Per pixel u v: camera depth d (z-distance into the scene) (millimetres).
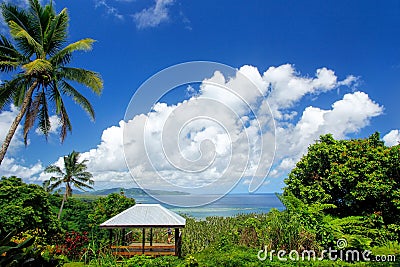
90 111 17328
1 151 14328
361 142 13219
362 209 12477
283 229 10250
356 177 12266
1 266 5383
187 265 8672
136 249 13586
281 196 11555
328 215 11859
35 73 15531
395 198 11734
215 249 10648
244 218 13523
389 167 12109
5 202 16453
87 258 12195
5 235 6363
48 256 6863
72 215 26172
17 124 14891
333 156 13148
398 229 11547
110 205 22781
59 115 17297
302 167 14062
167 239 16781
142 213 14023
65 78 16859
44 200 17828
